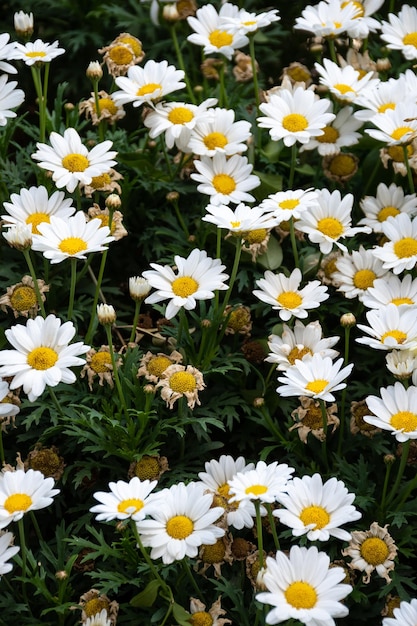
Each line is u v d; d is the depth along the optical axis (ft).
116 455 2.35
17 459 2.29
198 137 2.52
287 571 2.07
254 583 2.23
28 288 2.43
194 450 2.39
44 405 2.36
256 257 2.51
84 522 2.32
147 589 2.18
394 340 2.25
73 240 2.33
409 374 2.24
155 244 2.58
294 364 2.35
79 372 2.42
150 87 2.54
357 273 2.44
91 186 2.51
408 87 2.58
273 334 2.44
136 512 2.10
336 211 2.45
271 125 2.51
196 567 2.26
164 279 2.35
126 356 2.39
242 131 2.52
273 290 2.39
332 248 2.53
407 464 2.38
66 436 2.42
